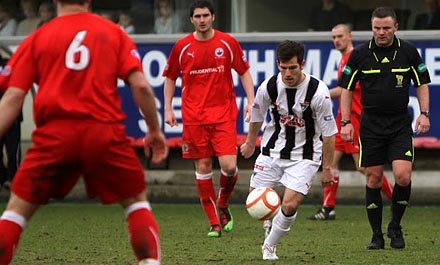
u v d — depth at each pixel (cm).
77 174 1819
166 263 2548
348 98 2834
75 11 1809
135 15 4425
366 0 4338
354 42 4306
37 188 1781
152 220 1823
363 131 2814
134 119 4372
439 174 4281
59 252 2795
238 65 3281
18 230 1788
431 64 4222
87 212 3984
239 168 4362
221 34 3275
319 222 3609
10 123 1780
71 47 1766
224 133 3234
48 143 1753
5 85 1789
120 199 1822
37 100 1762
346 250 2814
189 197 4394
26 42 1791
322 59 4278
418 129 2803
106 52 1775
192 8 3256
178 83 4309
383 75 2772
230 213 3603
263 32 4375
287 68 2483
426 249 2838
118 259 2644
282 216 2556
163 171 4422
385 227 3447
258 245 2942
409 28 4294
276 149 2594
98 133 1752
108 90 1773
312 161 2562
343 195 4331
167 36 4362
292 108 2542
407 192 2816
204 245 2945
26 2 4475
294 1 4362
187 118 3259
